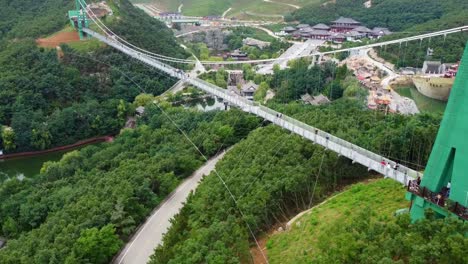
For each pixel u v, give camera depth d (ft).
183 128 354.33
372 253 120.16
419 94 470.39
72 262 181.57
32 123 409.08
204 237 169.68
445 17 642.22
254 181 208.44
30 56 483.92
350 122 271.69
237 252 159.33
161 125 370.12
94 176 281.95
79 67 497.46
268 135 262.47
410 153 225.97
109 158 317.22
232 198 200.85
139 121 415.85
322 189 202.59
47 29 575.79
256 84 489.67
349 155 205.05
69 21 590.96
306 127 256.32
